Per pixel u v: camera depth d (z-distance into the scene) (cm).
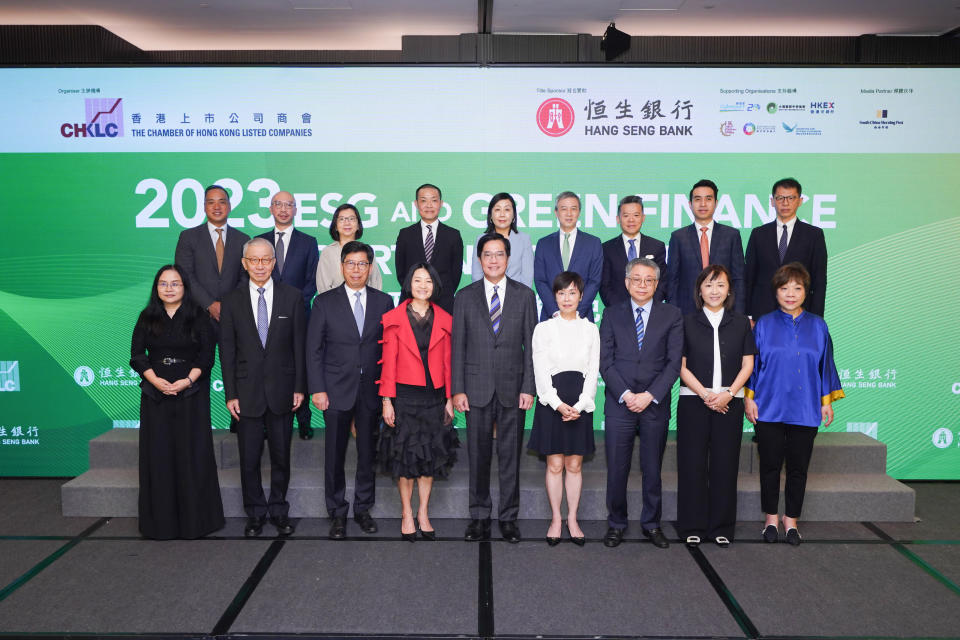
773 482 339
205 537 341
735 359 327
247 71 431
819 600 281
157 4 421
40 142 431
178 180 436
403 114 435
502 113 435
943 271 436
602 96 434
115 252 438
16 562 313
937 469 446
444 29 467
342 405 335
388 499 368
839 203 435
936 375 442
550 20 447
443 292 394
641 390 323
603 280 398
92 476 381
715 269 325
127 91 430
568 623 263
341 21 454
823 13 438
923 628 260
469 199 441
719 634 256
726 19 450
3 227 435
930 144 430
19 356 442
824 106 431
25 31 459
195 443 337
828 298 440
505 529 340
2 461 446
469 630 258
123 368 444
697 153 436
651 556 322
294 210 402
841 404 444
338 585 292
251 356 331
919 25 464
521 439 337
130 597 281
